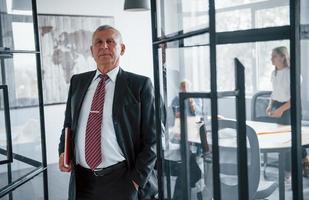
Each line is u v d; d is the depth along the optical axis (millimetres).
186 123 1531
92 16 5172
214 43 1221
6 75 2332
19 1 2475
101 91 1976
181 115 1542
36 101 2615
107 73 1990
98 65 2014
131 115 1924
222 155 1566
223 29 1433
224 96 1299
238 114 1357
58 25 4883
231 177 1607
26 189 2471
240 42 1338
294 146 1274
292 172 1297
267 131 2371
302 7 1302
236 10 1440
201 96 1335
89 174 1957
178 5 1534
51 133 4934
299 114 1263
